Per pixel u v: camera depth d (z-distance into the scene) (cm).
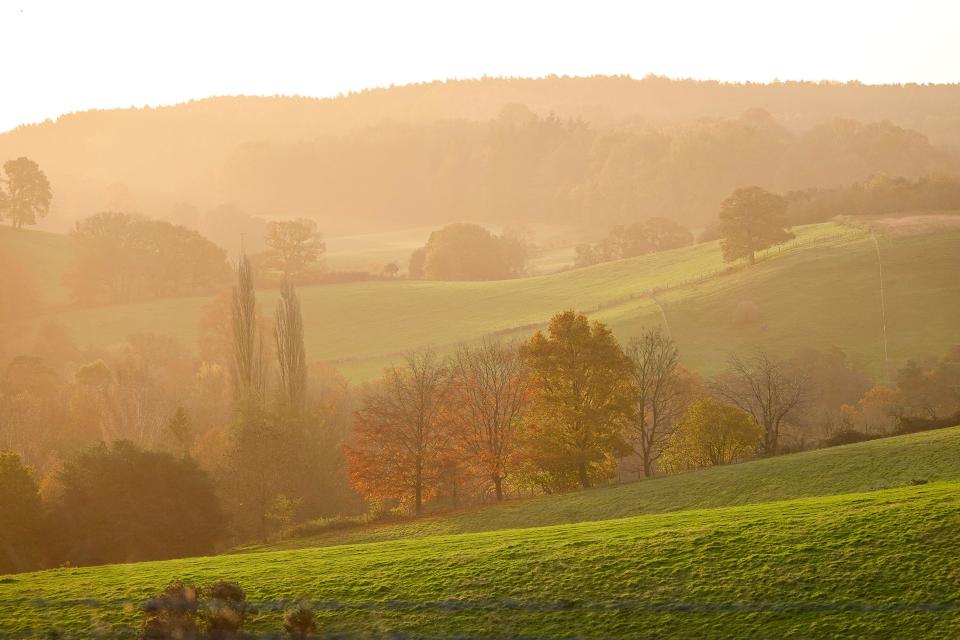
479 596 2927
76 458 5897
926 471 4100
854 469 4375
